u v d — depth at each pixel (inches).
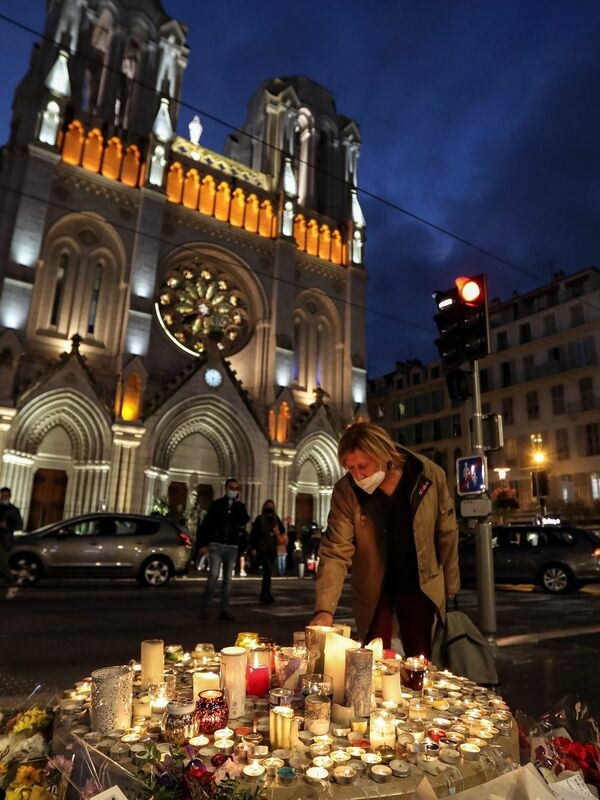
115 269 1144.8
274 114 1496.1
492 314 1871.3
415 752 68.5
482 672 131.6
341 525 134.3
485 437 281.0
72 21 1211.9
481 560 268.7
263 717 81.4
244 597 524.7
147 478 1047.6
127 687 76.2
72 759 70.4
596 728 97.2
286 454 1206.3
